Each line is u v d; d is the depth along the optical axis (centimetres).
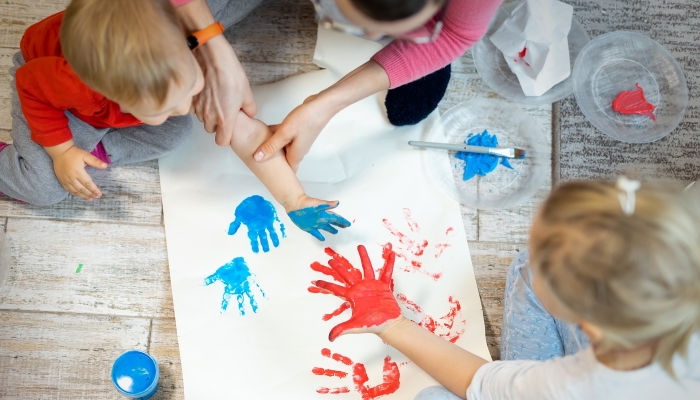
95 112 108
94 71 84
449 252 121
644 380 73
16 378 115
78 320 118
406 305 118
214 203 122
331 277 119
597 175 128
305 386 113
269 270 119
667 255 63
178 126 120
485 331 119
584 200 68
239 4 125
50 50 105
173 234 121
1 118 127
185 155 125
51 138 108
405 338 103
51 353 116
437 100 127
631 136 129
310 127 105
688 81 133
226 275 119
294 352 115
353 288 107
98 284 120
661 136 128
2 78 129
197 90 90
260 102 128
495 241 124
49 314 118
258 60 132
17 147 113
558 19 128
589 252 65
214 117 103
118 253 122
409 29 69
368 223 123
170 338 118
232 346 115
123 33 81
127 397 115
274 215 122
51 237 122
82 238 122
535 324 108
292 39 133
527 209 126
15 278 119
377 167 126
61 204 123
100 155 121
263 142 107
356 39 131
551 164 129
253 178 124
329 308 117
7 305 118
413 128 128
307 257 120
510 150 125
